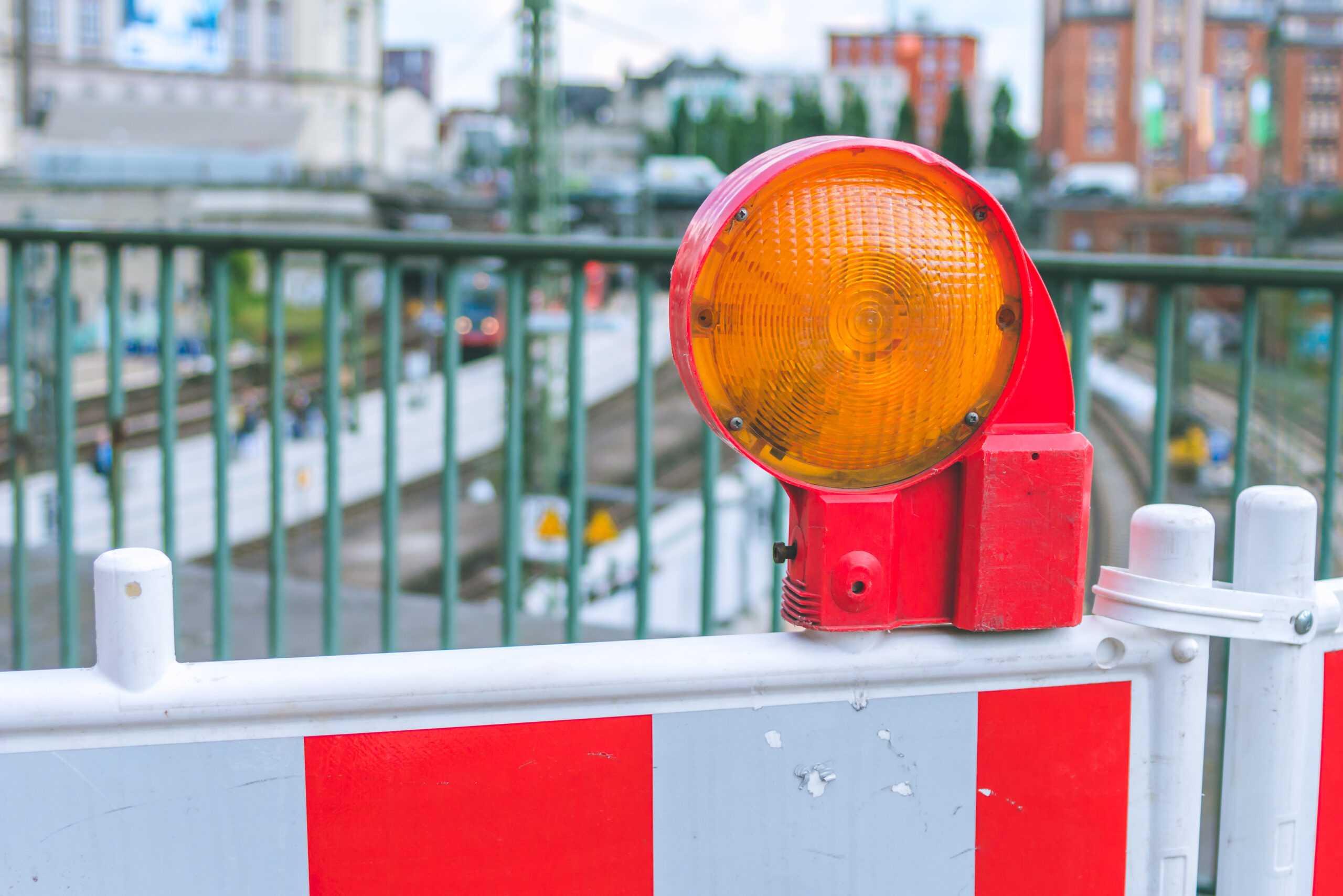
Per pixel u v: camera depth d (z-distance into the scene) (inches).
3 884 37.0
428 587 1039.0
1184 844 44.9
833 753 41.6
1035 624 42.2
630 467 1536.7
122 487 103.9
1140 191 2955.2
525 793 39.6
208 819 37.9
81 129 2650.1
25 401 107.3
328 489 99.3
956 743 42.5
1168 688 44.1
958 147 4018.2
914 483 41.1
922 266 38.9
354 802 38.6
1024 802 43.3
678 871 40.7
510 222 992.9
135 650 37.1
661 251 91.4
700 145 4404.5
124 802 37.5
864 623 41.0
